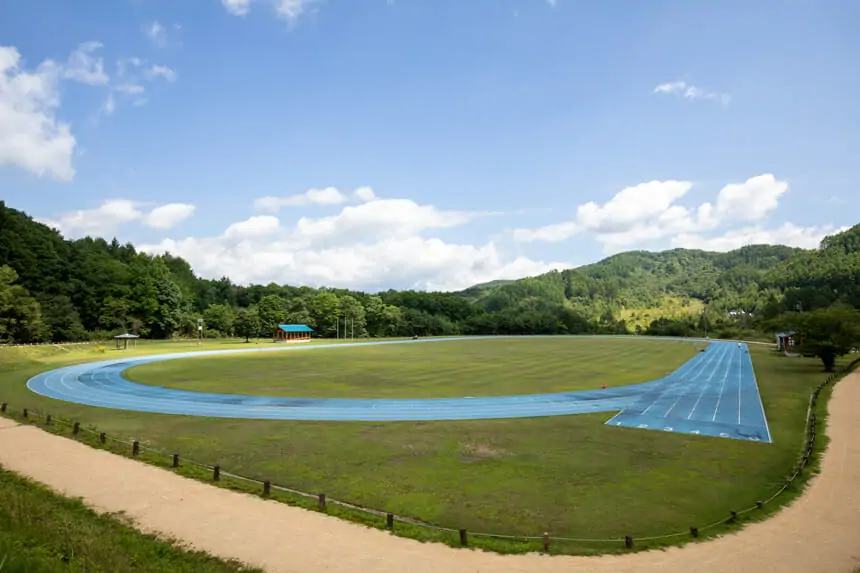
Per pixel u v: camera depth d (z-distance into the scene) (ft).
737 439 115.24
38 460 91.40
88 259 466.29
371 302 567.59
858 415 138.00
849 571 57.88
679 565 59.00
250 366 243.60
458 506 76.59
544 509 75.77
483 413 140.26
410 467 93.76
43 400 152.25
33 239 418.72
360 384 188.34
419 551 61.46
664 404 155.33
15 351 253.85
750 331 513.45
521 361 277.23
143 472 87.71
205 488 81.00
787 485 85.20
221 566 55.98
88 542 55.01
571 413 141.59
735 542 65.10
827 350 230.89
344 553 60.34
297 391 172.24
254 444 107.65
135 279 458.91
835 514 74.08
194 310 563.89
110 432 116.06
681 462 98.27
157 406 145.89
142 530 64.90
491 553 61.41
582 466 95.25
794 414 141.69
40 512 63.46
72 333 375.25
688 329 556.92
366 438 113.09
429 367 245.24
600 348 378.12
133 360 265.13
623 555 61.46
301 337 473.26
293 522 68.95
